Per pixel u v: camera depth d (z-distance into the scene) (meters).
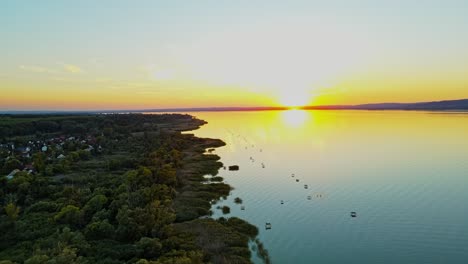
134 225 62.25
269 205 85.50
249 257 58.22
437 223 72.44
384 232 68.62
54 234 60.28
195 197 89.94
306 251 60.88
